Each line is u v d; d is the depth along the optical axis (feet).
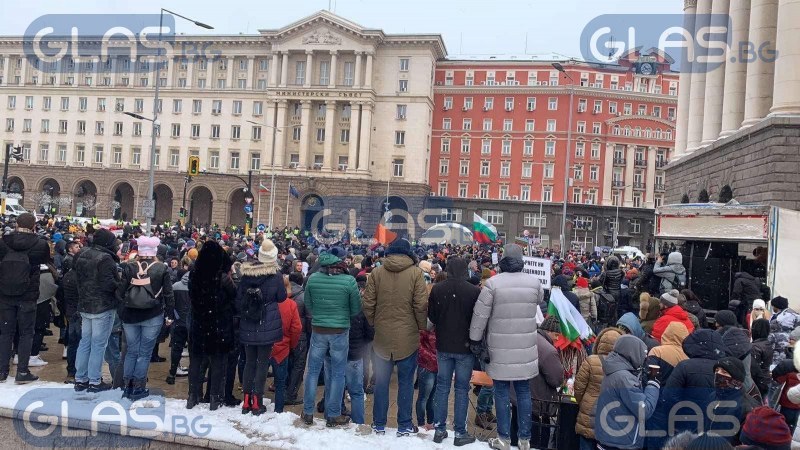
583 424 20.99
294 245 81.76
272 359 26.25
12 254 27.84
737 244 51.08
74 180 219.41
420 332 24.85
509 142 221.46
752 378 24.67
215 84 215.31
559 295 26.22
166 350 40.34
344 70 209.26
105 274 26.48
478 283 33.55
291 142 210.38
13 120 223.92
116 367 28.68
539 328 26.05
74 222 101.86
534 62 219.20
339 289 24.03
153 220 224.33
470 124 224.12
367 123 204.13
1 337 28.04
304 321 30.30
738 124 84.02
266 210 205.46
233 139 213.66
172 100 216.54
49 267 33.22
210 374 26.23
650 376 19.88
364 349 25.61
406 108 209.56
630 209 218.79
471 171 224.12
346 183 201.87
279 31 205.98
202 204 228.22
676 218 53.47
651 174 221.05
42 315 33.04
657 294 42.50
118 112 218.38
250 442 22.25
